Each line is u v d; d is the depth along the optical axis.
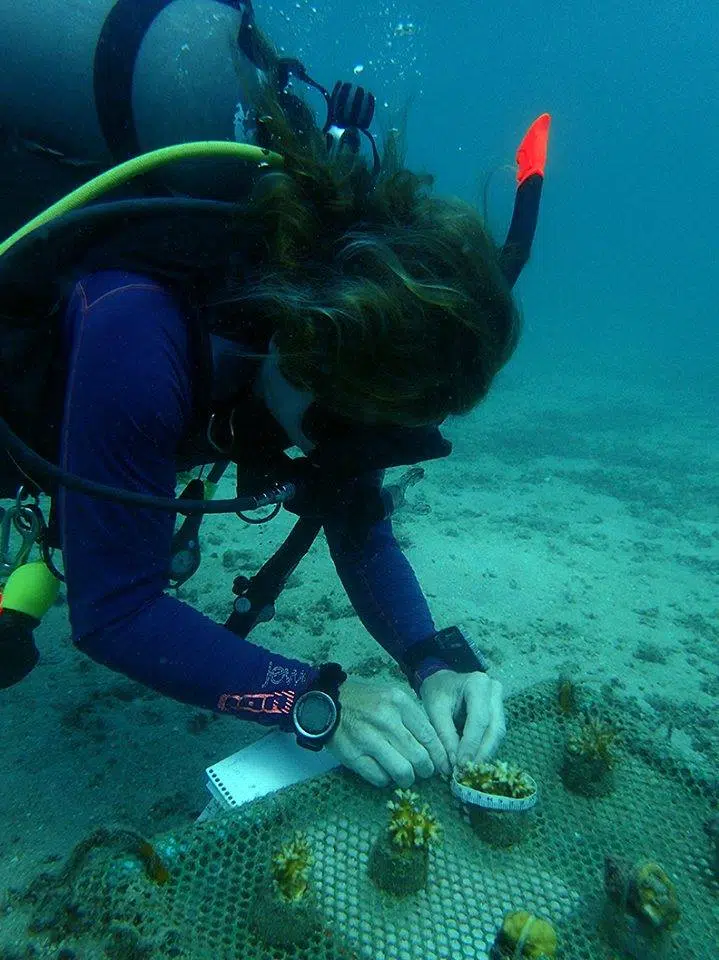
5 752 2.53
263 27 1.73
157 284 1.16
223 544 5.10
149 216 1.17
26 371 1.26
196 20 1.44
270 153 1.18
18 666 1.52
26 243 1.16
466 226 1.00
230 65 1.42
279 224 1.00
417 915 1.12
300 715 1.34
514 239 1.32
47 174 1.48
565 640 4.28
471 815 1.32
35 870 1.94
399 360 0.96
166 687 1.29
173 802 2.33
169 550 1.34
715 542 7.29
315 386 1.05
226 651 1.33
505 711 1.64
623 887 1.10
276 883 1.05
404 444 1.27
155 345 1.11
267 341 1.20
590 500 8.73
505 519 7.08
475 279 0.98
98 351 1.10
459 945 1.08
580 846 1.30
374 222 1.02
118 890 1.05
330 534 1.96
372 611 1.93
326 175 1.03
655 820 1.37
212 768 1.47
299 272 0.98
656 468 11.39
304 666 1.42
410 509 6.88
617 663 4.07
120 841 1.12
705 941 1.12
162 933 1.00
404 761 1.30
